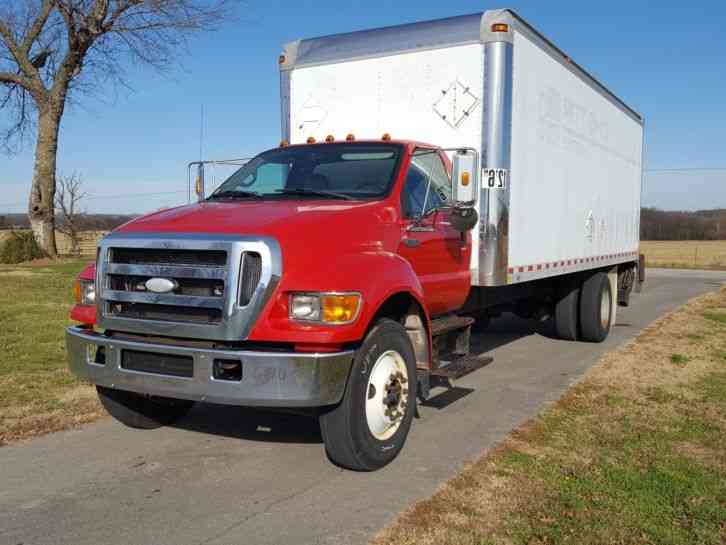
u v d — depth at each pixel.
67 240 44.91
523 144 7.17
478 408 6.36
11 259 27.53
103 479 4.60
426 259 5.69
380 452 4.63
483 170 6.58
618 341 10.23
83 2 26.56
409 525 3.84
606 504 4.10
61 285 17.14
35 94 29.25
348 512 4.06
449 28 6.76
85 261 28.81
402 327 4.86
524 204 7.28
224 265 4.19
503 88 6.55
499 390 7.05
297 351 4.14
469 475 4.57
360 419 4.45
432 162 6.18
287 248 4.24
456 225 5.50
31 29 28.72
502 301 8.26
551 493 4.27
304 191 5.50
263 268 4.12
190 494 4.36
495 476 4.55
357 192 5.48
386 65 7.11
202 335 4.21
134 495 4.34
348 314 4.20
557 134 8.23
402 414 4.86
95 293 4.65
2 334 9.62
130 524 3.93
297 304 4.15
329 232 4.59
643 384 7.13
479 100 6.61
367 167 5.70
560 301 10.02
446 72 6.78
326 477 4.63
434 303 5.95
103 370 4.57
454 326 6.03
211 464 4.89
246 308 4.12
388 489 4.41
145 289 4.47
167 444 5.30
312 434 5.56
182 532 3.83
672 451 5.04
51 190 30.16
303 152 6.14
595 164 9.95
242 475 4.68
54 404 6.23
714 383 7.17
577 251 9.24
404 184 5.58
